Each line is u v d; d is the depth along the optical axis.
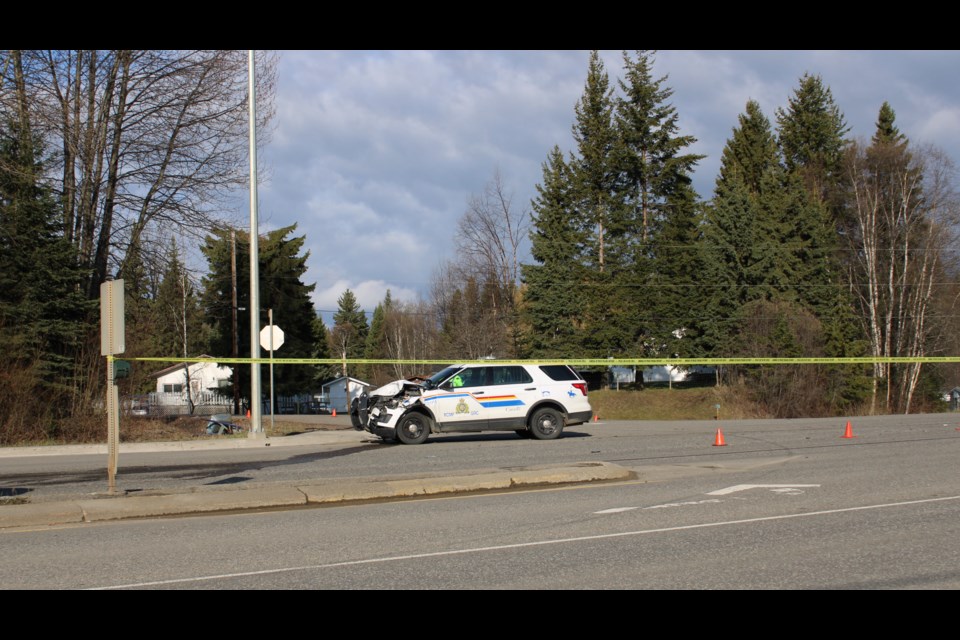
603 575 6.87
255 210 22.16
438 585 6.64
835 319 51.12
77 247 24.62
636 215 58.59
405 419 18.09
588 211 57.69
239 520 9.64
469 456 15.69
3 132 23.34
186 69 25.73
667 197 58.34
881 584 6.54
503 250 56.66
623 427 23.64
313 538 8.48
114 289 11.34
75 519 9.69
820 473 12.66
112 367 11.28
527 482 12.04
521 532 8.59
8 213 23.34
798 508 9.73
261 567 7.27
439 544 8.09
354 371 101.25
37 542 8.49
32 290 23.16
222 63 25.95
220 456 17.53
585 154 57.72
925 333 50.47
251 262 22.09
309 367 56.41
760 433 19.97
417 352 72.81
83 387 23.61
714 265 55.00
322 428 26.59
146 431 24.05
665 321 56.00
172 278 27.53
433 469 13.91
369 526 9.08
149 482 13.00
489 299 59.59
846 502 10.09
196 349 64.25
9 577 7.04
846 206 57.78
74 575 7.08
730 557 7.40
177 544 8.28
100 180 26.05
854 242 56.97
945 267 51.34
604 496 10.88
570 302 56.78
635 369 57.62
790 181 60.03
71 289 24.44
